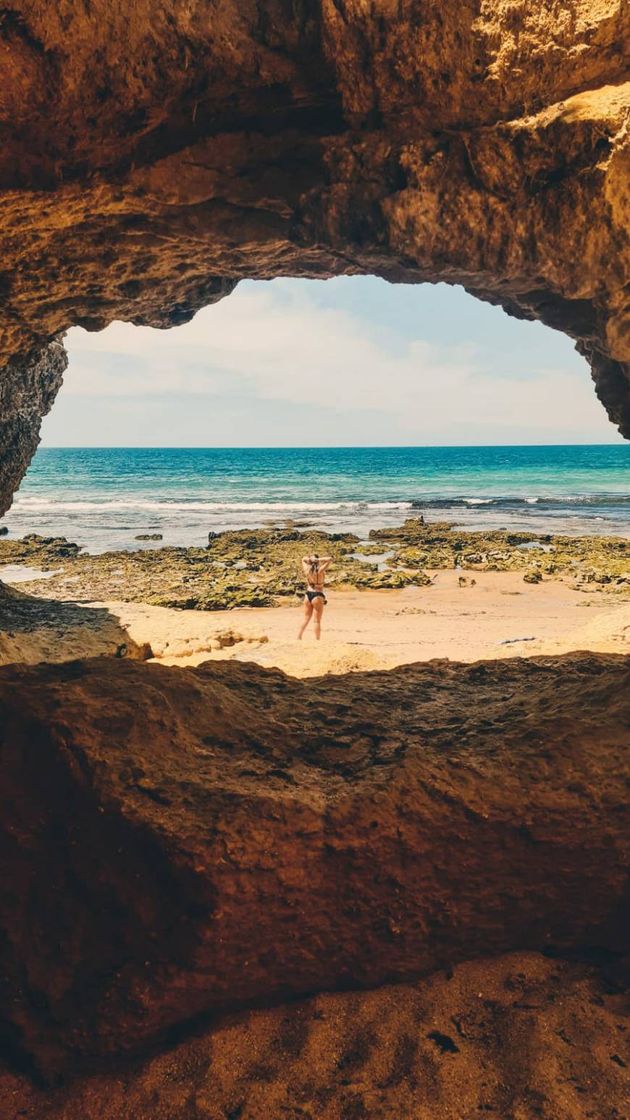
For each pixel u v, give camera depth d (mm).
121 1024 2680
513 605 16812
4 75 3783
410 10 3633
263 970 2826
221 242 5039
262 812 2822
